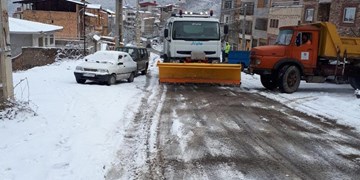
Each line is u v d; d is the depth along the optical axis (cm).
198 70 1384
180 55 1414
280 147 627
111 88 1246
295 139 682
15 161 487
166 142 630
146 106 955
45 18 4444
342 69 1365
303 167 530
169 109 926
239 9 5588
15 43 2920
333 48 1347
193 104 1013
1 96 718
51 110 800
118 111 851
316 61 1352
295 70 1332
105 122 733
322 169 524
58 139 595
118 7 2552
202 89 1362
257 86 1559
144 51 1958
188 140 647
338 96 1274
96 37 3797
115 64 1385
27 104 771
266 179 480
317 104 1095
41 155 516
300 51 1336
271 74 1377
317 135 718
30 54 2292
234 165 529
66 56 2534
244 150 603
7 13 709
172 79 1391
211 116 857
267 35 4375
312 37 1338
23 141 570
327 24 1330
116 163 517
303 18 3256
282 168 523
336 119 881
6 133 603
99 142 599
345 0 2564
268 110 970
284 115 910
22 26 3022
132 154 559
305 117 895
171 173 490
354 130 773
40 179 437
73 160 508
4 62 713
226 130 730
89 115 784
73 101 933
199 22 1412
